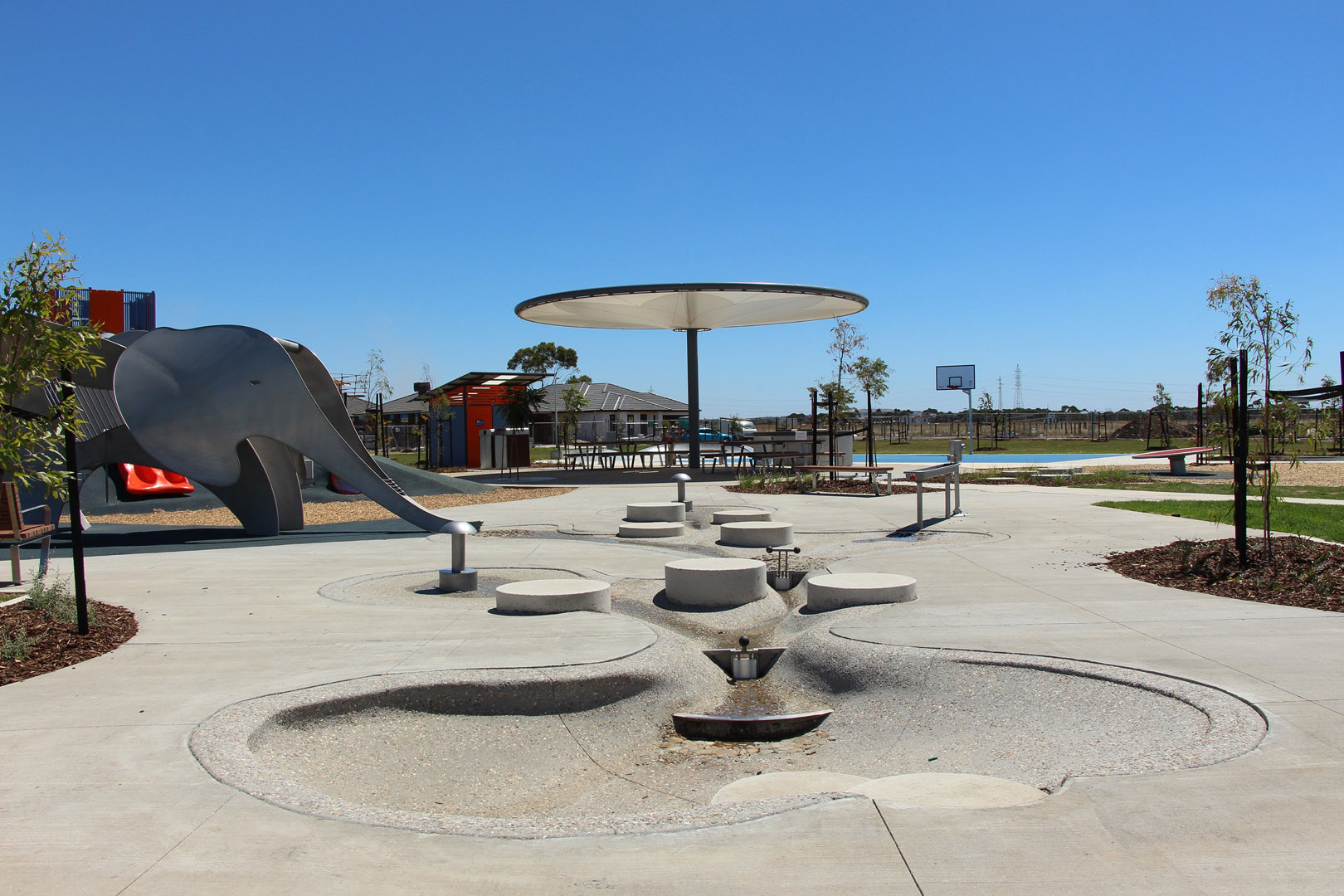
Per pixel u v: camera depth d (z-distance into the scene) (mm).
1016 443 47281
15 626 6055
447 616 6602
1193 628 5824
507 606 6773
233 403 11438
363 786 4141
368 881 2771
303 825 3193
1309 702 4293
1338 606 6324
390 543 10938
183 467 11508
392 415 57625
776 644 6359
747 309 23594
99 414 13977
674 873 2793
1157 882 2654
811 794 3445
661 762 4602
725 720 4977
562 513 14102
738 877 2752
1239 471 7703
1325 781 3377
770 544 10211
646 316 24531
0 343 5652
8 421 5680
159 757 3820
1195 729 4086
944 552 9328
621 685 5121
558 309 23141
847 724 4977
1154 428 49594
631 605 7512
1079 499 14867
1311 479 19484
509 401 35312
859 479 19906
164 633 6094
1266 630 5750
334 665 5230
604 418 60188
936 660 5281
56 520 12070
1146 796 3264
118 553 10094
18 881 2766
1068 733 4355
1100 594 7008
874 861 2828
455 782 4270
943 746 4508
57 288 5586
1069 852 2855
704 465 29672
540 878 2783
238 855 2949
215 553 10062
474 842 3055
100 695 4684
